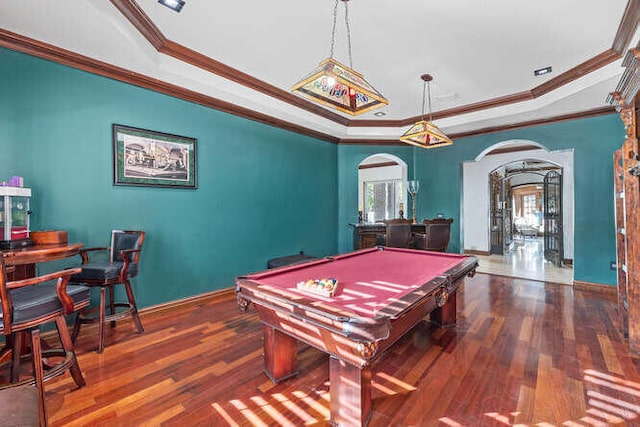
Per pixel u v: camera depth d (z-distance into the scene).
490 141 5.34
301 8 2.44
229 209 4.14
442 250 4.94
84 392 1.92
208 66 3.36
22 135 2.52
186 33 2.80
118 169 3.07
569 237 6.67
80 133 2.83
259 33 2.80
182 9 2.44
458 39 2.89
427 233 4.80
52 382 2.02
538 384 1.99
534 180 11.12
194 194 3.75
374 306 1.59
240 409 1.76
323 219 5.77
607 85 3.34
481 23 2.63
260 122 4.55
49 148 2.65
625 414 1.69
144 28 2.61
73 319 2.82
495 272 5.57
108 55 2.75
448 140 3.80
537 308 3.53
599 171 4.29
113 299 2.88
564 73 3.58
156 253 3.40
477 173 7.88
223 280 4.07
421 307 1.95
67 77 2.74
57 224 2.70
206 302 3.79
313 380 2.06
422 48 3.06
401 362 2.29
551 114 4.47
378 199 9.80
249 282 2.01
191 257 3.72
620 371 2.14
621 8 2.40
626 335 2.74
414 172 6.31
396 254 3.32
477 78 3.77
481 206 7.83
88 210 2.88
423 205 6.20
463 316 3.28
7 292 1.50
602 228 4.27
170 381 2.04
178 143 3.56
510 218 9.97
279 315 1.80
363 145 6.13
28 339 2.33
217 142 3.99
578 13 2.48
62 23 2.26
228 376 2.11
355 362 1.45
